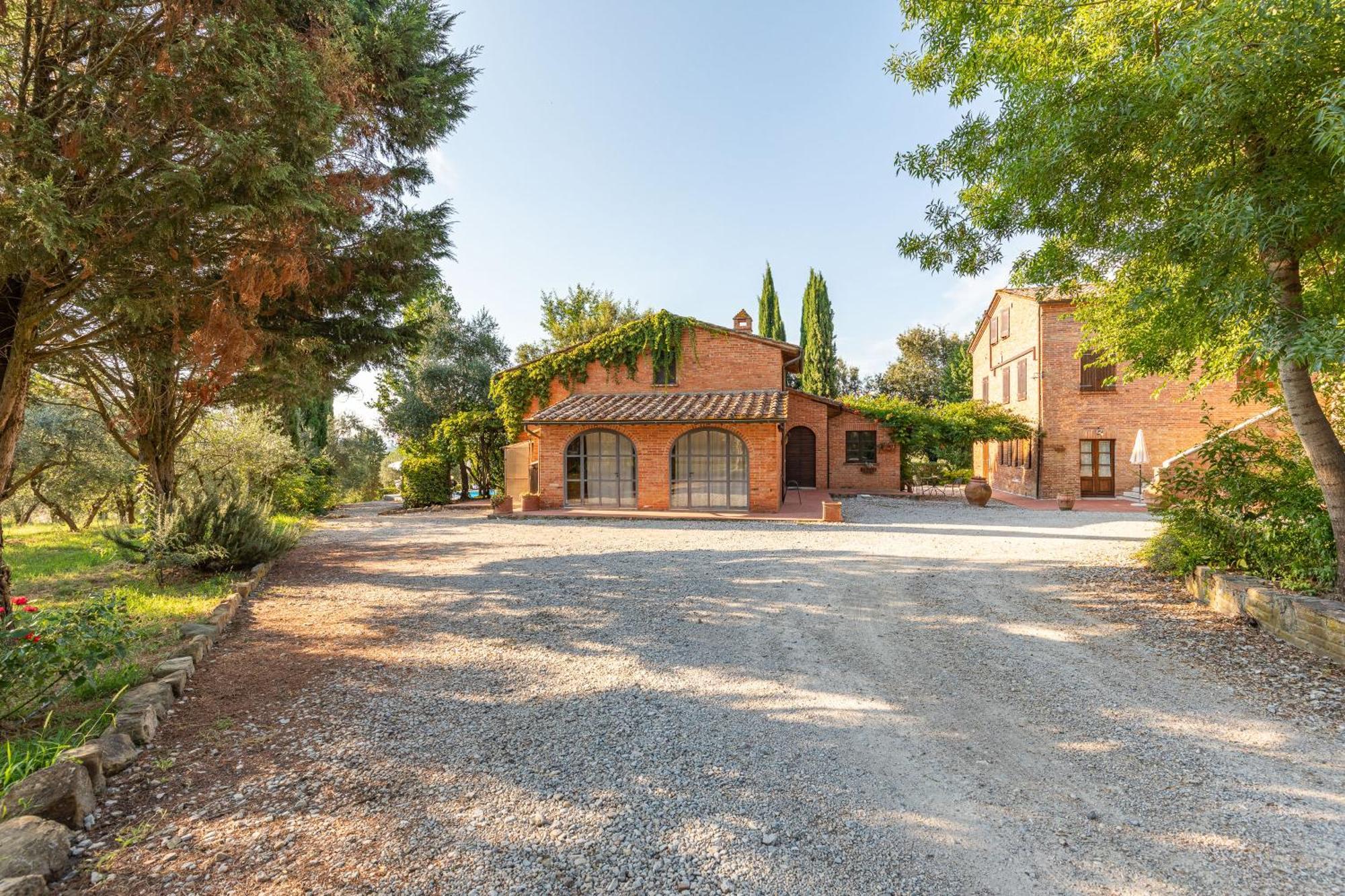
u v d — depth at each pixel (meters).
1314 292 6.36
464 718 4.28
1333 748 3.75
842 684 4.95
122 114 4.97
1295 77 4.21
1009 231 7.21
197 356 6.68
